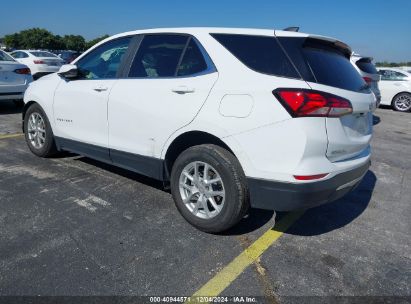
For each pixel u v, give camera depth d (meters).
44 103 4.82
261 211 3.84
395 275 2.84
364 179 5.11
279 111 2.77
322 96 2.74
